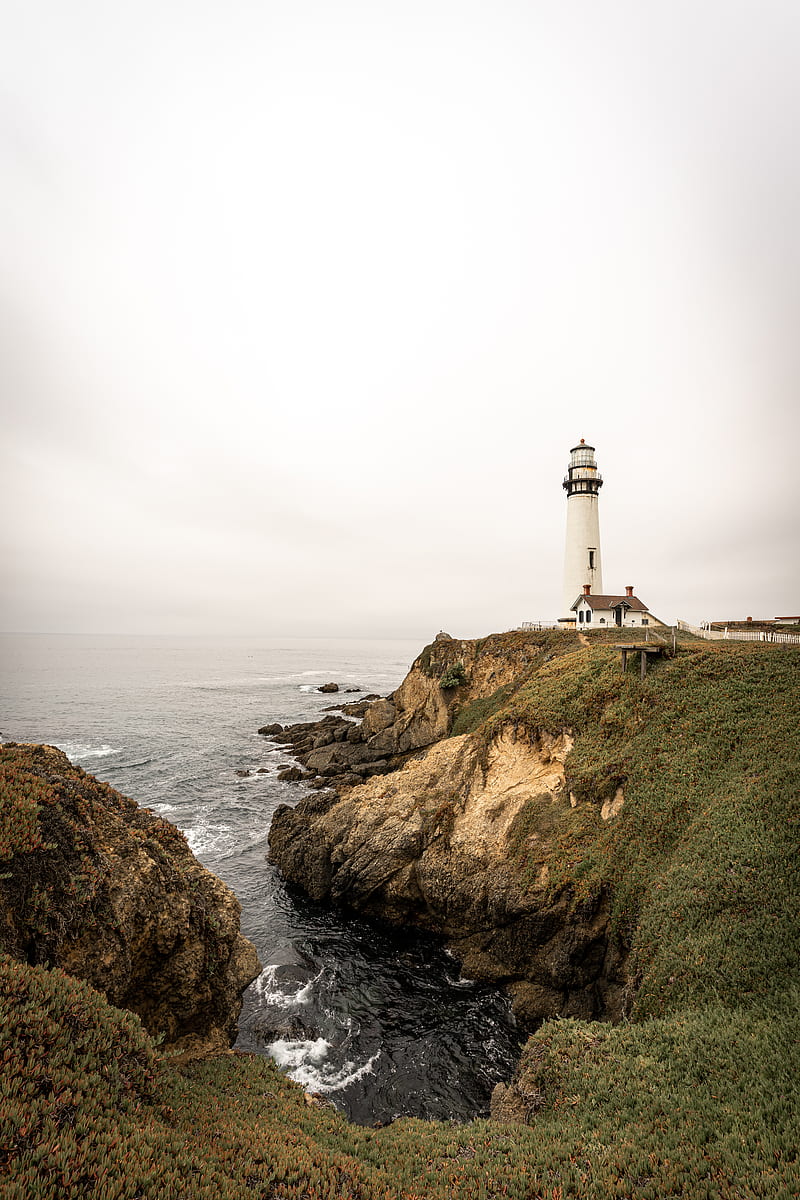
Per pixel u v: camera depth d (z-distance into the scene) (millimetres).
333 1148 11789
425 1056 21266
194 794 52250
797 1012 14016
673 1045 14453
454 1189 10219
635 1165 10391
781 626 51594
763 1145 10227
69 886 13586
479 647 57281
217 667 199625
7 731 76250
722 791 22734
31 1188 7195
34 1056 9398
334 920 32344
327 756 60062
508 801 30578
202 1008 16844
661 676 31438
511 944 25828
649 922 19500
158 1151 9094
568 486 69750
